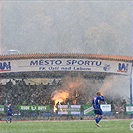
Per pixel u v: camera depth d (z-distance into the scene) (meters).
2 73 122.38
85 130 51.59
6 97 118.06
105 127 59.00
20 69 122.69
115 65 122.00
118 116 106.00
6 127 64.56
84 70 123.25
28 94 118.56
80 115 106.81
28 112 107.88
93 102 59.91
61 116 107.56
